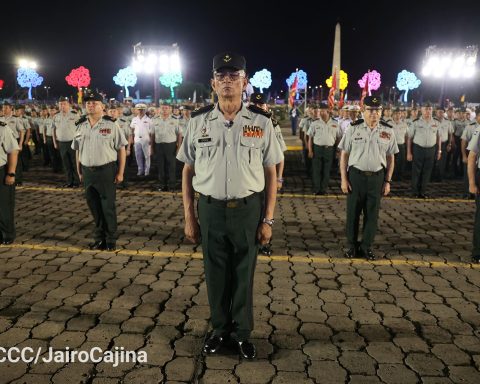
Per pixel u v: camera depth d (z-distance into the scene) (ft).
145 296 14.92
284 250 19.94
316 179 32.55
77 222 24.21
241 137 10.55
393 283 16.35
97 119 18.72
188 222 11.54
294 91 82.99
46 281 16.06
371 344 12.18
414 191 32.53
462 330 12.98
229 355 11.59
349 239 19.17
